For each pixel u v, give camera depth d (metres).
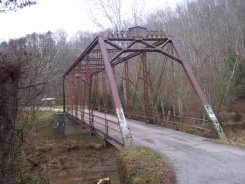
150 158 11.98
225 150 13.52
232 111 30.77
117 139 16.73
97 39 20.30
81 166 21.78
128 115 30.69
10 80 7.00
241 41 41.41
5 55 7.08
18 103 7.81
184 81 32.19
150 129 21.69
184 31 41.47
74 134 31.17
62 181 19.14
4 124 7.00
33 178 8.99
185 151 13.59
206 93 30.53
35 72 9.41
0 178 7.00
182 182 9.59
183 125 20.92
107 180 16.05
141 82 36.16
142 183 9.87
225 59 35.06
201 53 35.19
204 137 17.41
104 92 29.92
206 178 9.86
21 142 7.77
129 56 25.47
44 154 23.77
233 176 9.91
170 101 33.47
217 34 42.72
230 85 31.38
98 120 30.22
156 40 21.36
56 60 51.19
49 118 33.12
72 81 39.19
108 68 17.86
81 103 33.97
